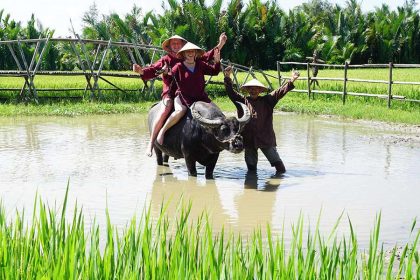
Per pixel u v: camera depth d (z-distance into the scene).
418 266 3.82
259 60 45.19
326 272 3.69
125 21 45.44
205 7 43.50
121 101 20.44
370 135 13.62
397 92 19.84
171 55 9.49
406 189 8.38
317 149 11.77
